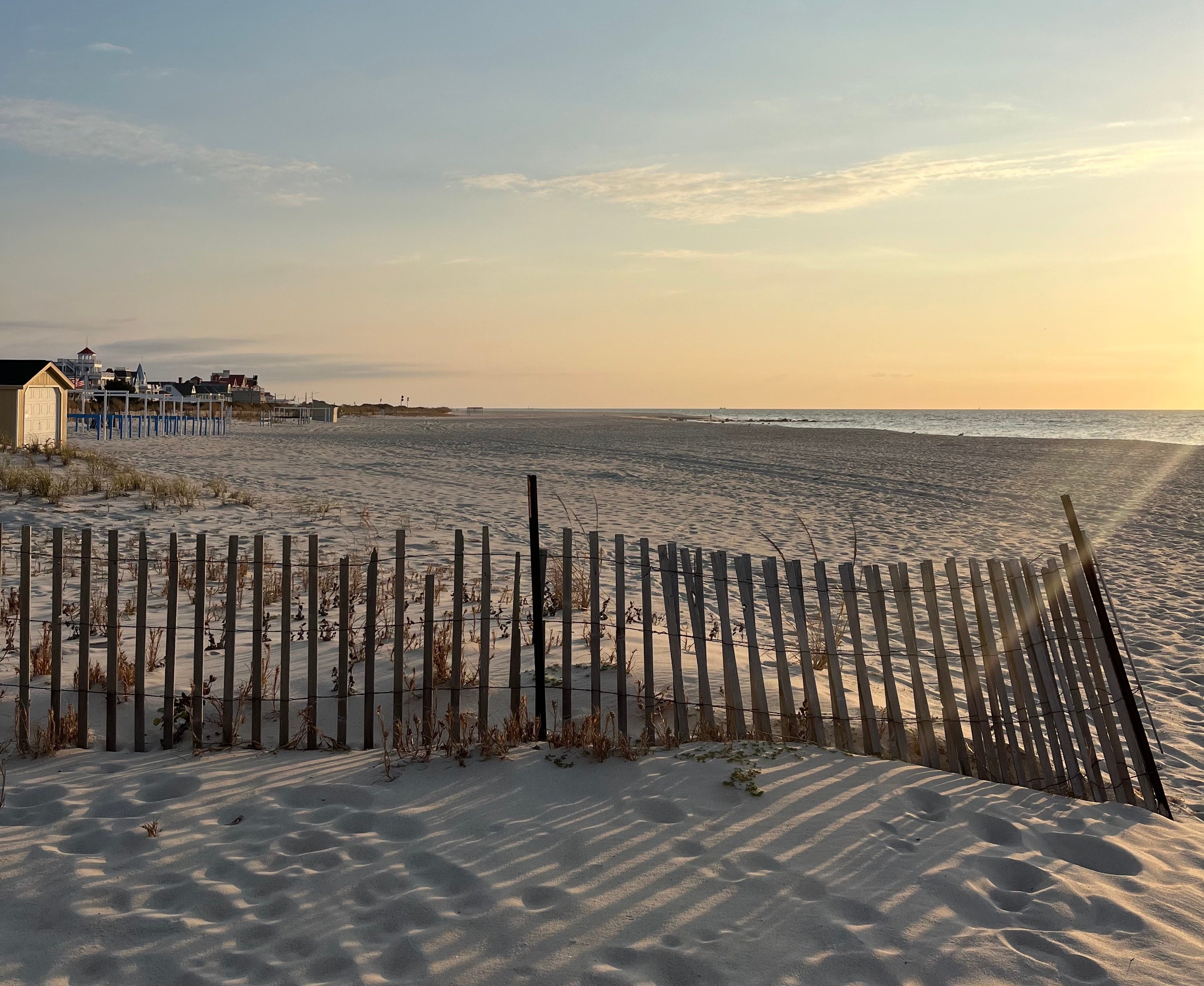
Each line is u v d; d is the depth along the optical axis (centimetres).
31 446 2462
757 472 3073
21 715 507
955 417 19512
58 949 322
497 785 461
